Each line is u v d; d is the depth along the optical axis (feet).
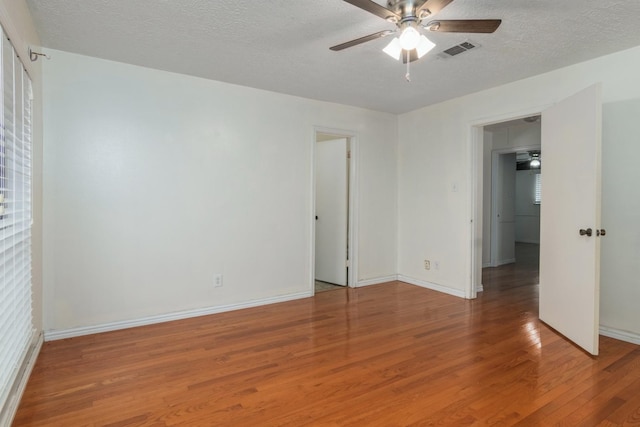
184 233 11.56
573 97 9.46
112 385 7.39
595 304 8.68
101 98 10.21
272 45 9.25
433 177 15.11
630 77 9.44
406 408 6.61
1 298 5.46
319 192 16.89
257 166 12.88
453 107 14.16
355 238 15.62
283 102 13.42
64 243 9.82
